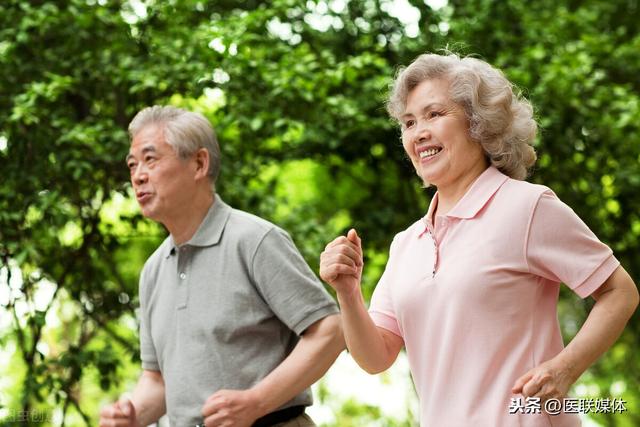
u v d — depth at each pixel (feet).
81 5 18.16
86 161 18.37
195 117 11.02
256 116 18.28
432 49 21.62
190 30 19.35
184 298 10.57
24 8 17.79
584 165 23.04
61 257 19.16
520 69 21.36
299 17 21.48
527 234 8.18
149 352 11.32
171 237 11.05
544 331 8.25
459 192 8.78
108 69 18.54
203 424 10.17
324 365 10.12
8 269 17.95
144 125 10.98
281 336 10.52
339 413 39.14
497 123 8.58
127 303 19.76
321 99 19.49
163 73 18.33
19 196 17.97
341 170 24.00
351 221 24.57
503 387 8.04
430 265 8.58
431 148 8.69
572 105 21.56
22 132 17.99
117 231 21.13
